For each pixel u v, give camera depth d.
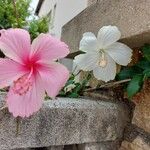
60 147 0.27
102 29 0.26
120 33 0.27
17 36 0.18
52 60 0.18
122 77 0.31
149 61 0.29
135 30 0.26
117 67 0.34
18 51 0.18
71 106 0.26
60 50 0.18
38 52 0.18
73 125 0.26
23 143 0.23
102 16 0.33
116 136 0.29
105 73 0.26
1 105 0.22
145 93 0.29
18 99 0.18
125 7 0.28
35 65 0.19
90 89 0.36
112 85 0.32
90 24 0.36
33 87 0.18
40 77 0.18
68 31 0.44
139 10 0.26
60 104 0.25
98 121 0.27
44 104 0.25
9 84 0.18
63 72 0.18
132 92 0.28
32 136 0.24
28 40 0.18
